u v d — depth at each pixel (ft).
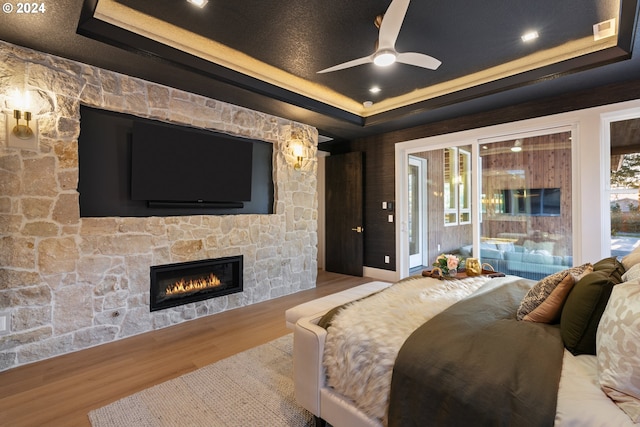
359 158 18.21
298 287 15.38
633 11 7.20
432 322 5.20
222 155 12.43
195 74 9.84
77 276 8.98
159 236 10.67
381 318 5.61
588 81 10.41
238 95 11.60
